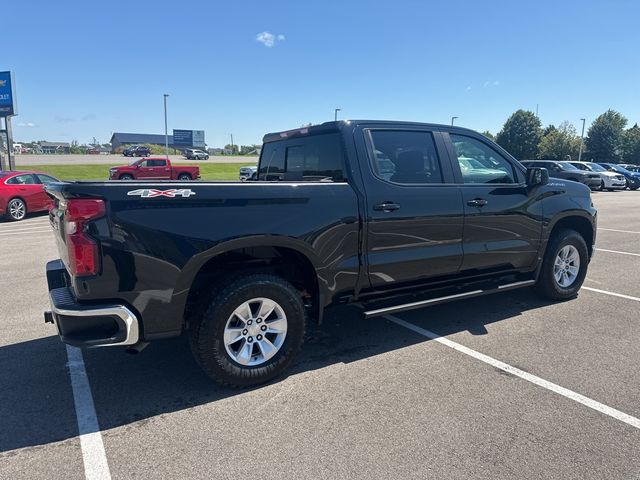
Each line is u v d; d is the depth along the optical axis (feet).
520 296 18.99
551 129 276.41
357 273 12.48
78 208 9.22
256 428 9.54
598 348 13.61
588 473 8.11
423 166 13.85
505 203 15.29
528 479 7.96
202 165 183.11
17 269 23.53
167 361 12.82
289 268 12.50
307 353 13.34
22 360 12.83
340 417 9.92
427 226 13.53
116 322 9.66
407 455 8.61
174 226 9.95
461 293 14.85
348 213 12.08
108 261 9.42
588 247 18.99
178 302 10.18
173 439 9.18
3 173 45.03
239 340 11.12
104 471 8.21
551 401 10.56
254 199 10.82
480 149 15.34
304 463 8.39
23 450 8.84
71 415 10.09
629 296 19.04
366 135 12.99
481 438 9.13
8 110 82.43
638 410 10.21
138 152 222.48
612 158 242.17
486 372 12.04
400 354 13.21
